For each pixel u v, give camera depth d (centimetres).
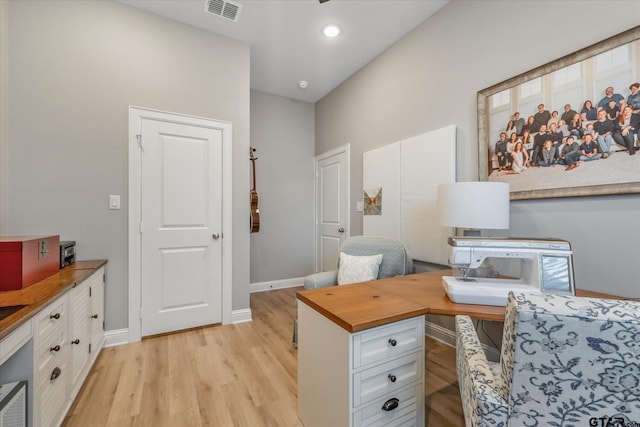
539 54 170
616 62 138
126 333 227
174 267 246
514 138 181
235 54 272
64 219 208
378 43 280
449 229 221
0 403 94
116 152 224
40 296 125
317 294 142
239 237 276
